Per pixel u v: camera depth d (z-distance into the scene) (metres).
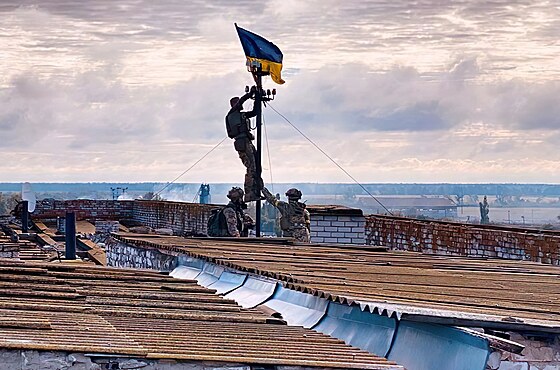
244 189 27.31
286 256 18.45
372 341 10.41
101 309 10.87
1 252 23.33
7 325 8.96
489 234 24.73
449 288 13.30
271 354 8.66
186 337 9.32
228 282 15.70
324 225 29.47
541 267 17.95
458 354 9.40
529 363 9.45
